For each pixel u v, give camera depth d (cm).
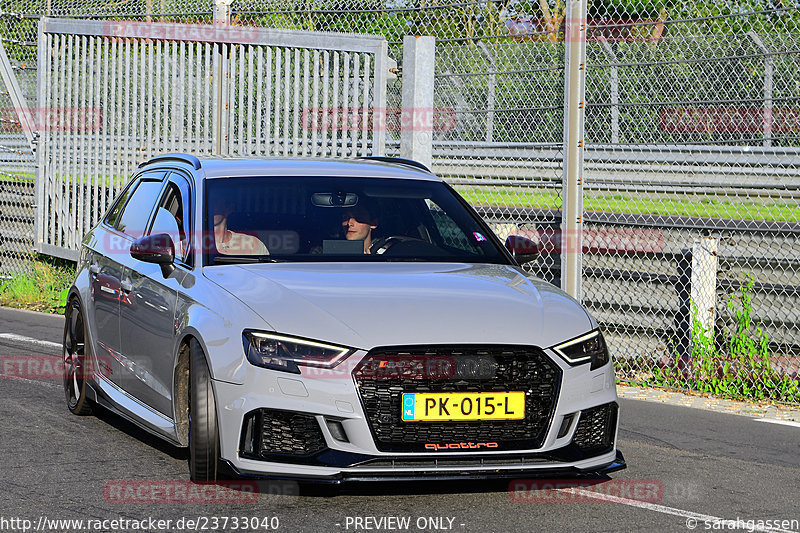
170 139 4156
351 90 3716
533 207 3453
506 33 3428
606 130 3362
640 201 3356
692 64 3231
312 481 1675
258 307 1772
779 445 2334
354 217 2152
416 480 1683
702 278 3023
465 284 1914
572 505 1805
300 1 3934
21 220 4794
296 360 1692
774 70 3131
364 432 1675
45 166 4584
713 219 3088
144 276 2144
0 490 1828
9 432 2273
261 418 1705
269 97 3872
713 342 3011
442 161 3569
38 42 4594
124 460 2047
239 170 2227
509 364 1722
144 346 2111
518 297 1866
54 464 2011
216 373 1761
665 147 3241
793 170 3095
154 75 4216
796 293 2978
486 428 1712
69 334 2541
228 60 3984
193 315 1861
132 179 2580
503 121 3444
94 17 4600
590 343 1805
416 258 2097
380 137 3628
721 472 2084
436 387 1692
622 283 3209
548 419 1733
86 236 2631
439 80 3559
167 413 2006
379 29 3834
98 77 4362
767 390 2917
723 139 3114
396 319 1731
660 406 2759
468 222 2262
